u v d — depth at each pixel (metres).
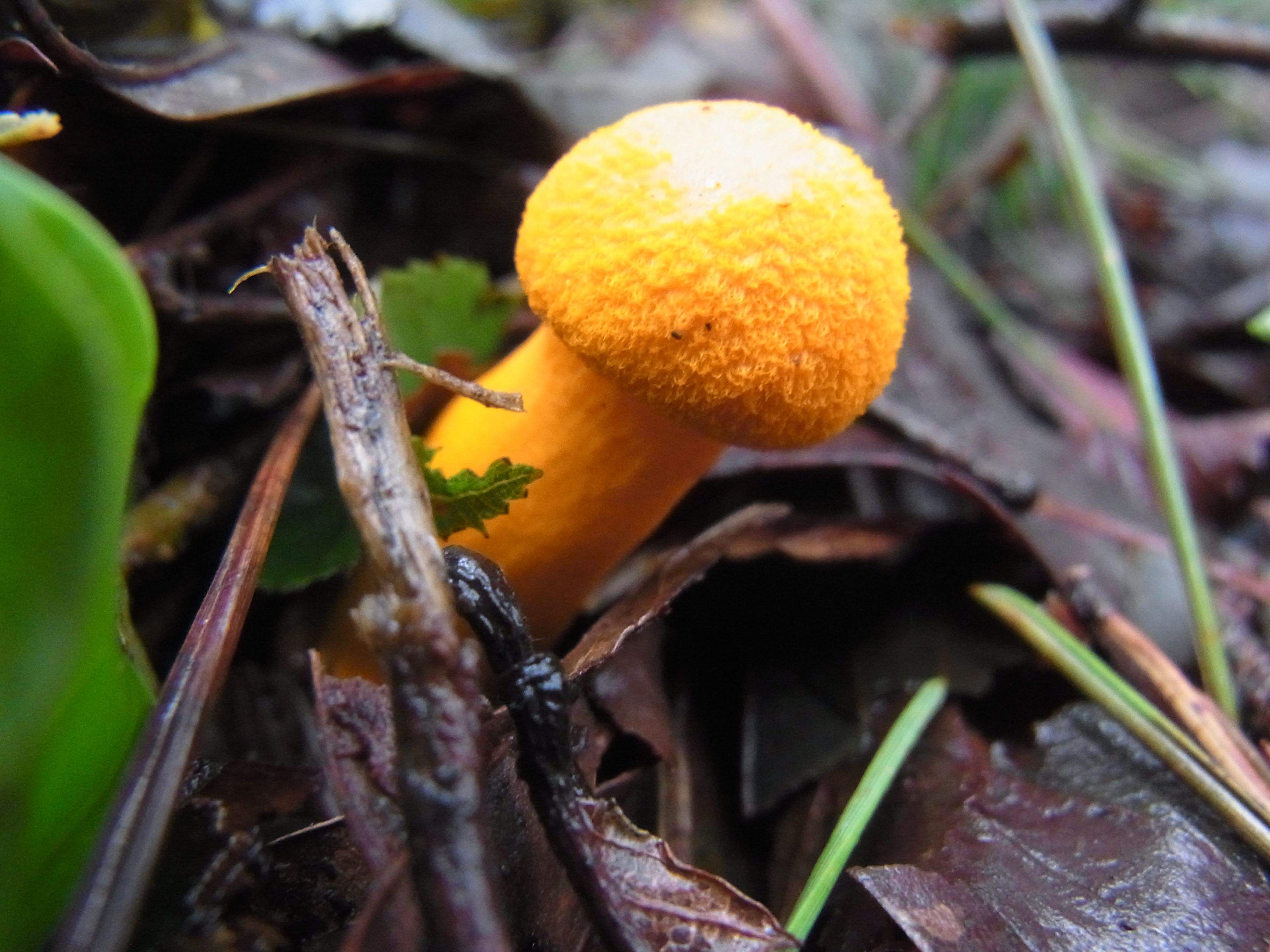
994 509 0.06
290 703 0.05
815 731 0.06
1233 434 0.09
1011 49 0.11
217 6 0.07
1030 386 0.09
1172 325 0.11
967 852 0.05
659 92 0.10
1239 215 0.13
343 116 0.07
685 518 0.07
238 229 0.06
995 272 0.12
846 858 0.05
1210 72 0.15
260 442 0.06
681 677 0.06
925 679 0.06
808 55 0.11
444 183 0.08
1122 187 0.14
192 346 0.06
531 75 0.08
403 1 0.07
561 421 0.05
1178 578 0.07
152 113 0.05
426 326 0.06
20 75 0.05
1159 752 0.05
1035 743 0.05
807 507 0.07
